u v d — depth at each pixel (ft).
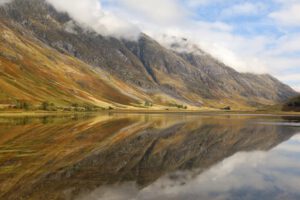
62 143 204.33
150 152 177.17
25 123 368.89
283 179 116.26
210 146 206.39
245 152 182.09
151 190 99.19
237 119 557.33
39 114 614.75
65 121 419.95
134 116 651.66
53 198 89.51
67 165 135.54
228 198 92.32
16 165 133.80
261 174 124.77
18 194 92.84
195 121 486.79
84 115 634.02
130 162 145.79
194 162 149.28
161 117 625.00
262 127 363.35
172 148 195.11
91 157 156.15
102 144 204.13
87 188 99.91
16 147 184.96
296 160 156.56
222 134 282.56
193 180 112.98
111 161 146.92
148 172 125.18
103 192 95.91
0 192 94.68
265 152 182.60
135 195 93.66
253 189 102.17
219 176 120.37
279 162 151.02
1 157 152.05
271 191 100.22
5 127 311.06
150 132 295.69
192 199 90.94
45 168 128.77
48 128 307.99
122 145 203.31
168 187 102.99
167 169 131.75
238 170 132.05
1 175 115.65
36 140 217.77
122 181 109.70
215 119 555.69
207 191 99.14
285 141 234.58
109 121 447.42
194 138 250.78
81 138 233.96
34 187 100.32
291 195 96.07
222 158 161.07
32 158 150.10
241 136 266.36
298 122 463.01
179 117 634.84
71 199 88.84
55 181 108.06
